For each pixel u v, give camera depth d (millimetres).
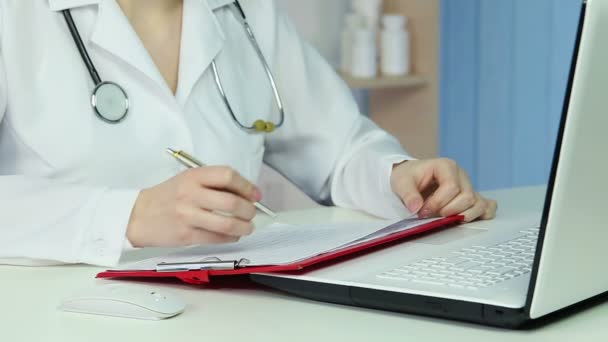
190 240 1081
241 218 1061
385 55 3172
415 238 1149
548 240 776
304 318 895
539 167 3111
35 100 1388
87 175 1404
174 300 917
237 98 1608
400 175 1427
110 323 892
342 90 1778
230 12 1676
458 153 3346
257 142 1628
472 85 3273
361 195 1551
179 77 1527
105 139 1408
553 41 3027
